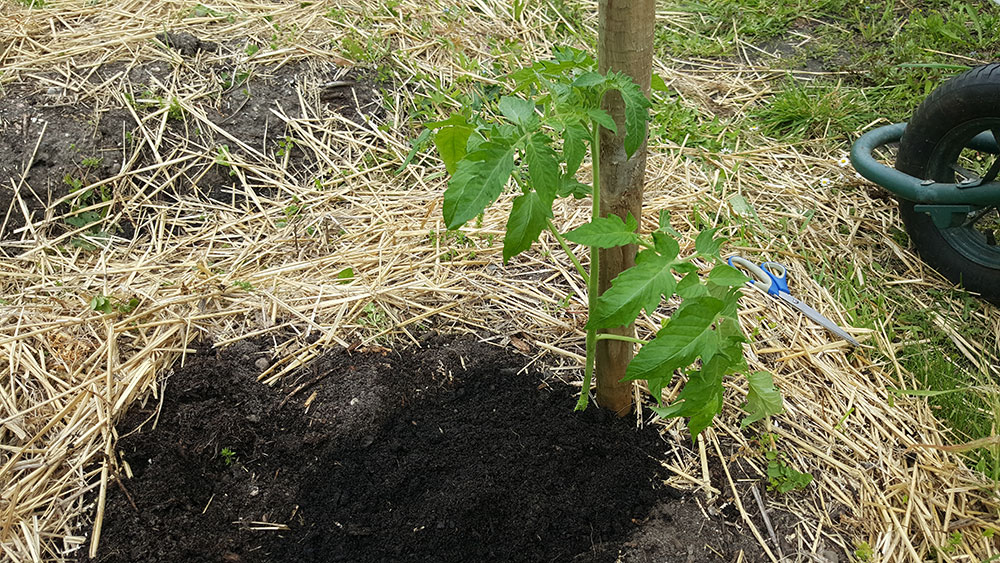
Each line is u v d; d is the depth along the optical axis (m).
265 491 2.51
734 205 3.64
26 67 3.88
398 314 3.05
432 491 2.46
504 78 4.28
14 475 2.46
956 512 2.48
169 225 3.51
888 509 2.47
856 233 3.63
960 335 3.14
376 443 2.61
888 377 2.90
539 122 1.90
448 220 1.78
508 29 4.79
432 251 3.34
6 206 3.44
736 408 2.73
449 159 2.27
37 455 2.52
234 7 4.46
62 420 2.62
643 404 2.73
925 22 4.90
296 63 4.16
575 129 1.88
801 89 4.39
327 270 3.25
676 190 3.78
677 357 1.82
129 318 2.91
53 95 3.76
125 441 2.60
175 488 2.50
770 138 4.24
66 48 4.02
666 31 5.11
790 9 5.24
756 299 3.19
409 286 3.13
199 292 3.08
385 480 2.50
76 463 2.51
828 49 4.90
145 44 4.09
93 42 4.07
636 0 1.91
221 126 3.86
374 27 4.46
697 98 4.53
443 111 4.12
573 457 2.55
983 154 3.88
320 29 4.38
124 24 4.21
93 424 2.62
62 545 2.37
